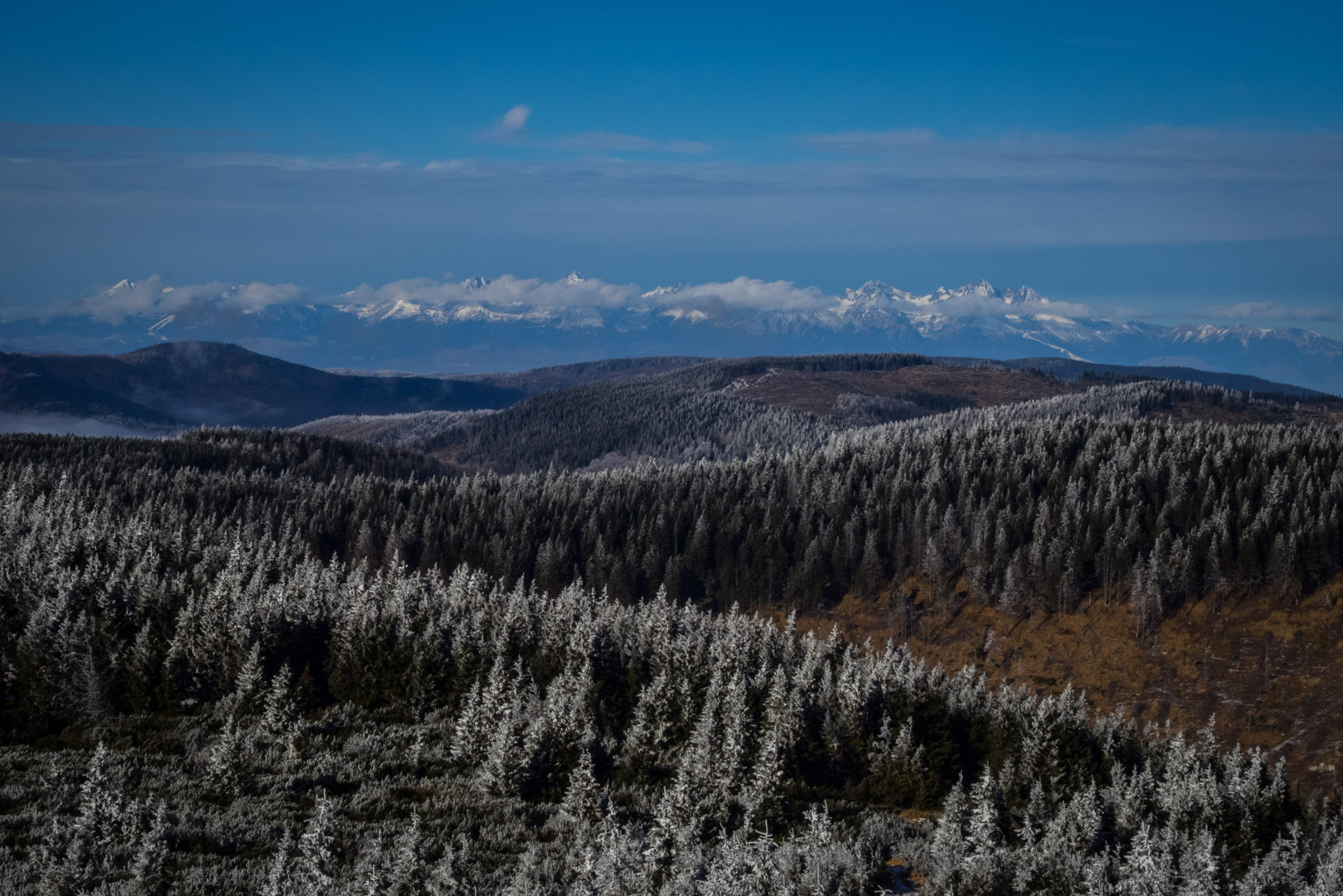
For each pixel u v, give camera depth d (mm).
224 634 78375
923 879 50625
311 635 84750
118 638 77938
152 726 69875
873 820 60812
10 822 49344
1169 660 140750
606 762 66938
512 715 66688
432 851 49656
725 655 86938
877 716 77438
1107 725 82312
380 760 65812
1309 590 141625
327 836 45094
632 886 43750
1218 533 149125
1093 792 58375
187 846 48188
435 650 81500
